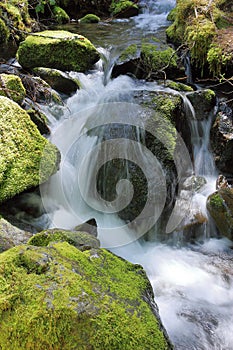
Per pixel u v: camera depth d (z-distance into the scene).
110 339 1.56
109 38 6.00
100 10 7.96
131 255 3.45
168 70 4.84
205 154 4.55
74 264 1.89
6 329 1.57
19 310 1.59
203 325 2.64
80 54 4.75
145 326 1.69
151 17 7.62
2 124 3.10
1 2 5.13
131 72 4.91
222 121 4.42
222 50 4.56
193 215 3.75
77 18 7.89
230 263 3.41
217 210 3.67
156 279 3.18
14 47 5.09
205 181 4.17
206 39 4.75
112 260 2.10
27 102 3.91
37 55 4.59
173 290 3.04
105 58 5.13
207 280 3.19
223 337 2.55
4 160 2.96
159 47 5.21
